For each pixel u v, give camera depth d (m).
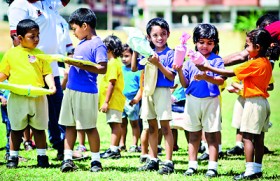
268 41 6.26
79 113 6.51
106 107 7.66
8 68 6.73
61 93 7.45
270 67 6.32
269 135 10.06
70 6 48.00
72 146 6.64
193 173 6.38
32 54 6.76
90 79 6.55
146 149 7.30
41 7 7.43
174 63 6.23
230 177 6.30
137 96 7.78
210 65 6.17
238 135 8.15
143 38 6.27
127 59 8.55
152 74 6.45
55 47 7.55
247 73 6.17
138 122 8.54
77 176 6.22
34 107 6.66
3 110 7.58
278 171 6.77
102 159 7.62
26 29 6.69
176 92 7.84
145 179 6.09
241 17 34.28
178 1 47.03
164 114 6.48
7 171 6.51
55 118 7.40
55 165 6.97
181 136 10.10
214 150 6.36
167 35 6.66
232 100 15.89
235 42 26.52
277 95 16.73
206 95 6.33
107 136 9.84
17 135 6.76
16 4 7.27
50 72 6.81
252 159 6.25
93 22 6.67
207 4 46.81
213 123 6.32
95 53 6.56
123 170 6.69
